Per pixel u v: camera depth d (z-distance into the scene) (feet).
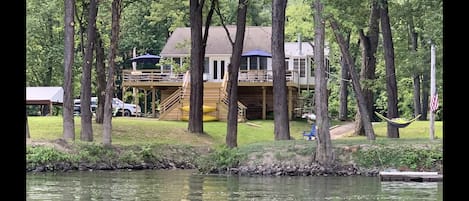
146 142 128.57
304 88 211.20
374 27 127.44
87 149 113.09
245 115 183.42
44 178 92.68
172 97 175.83
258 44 209.87
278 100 121.08
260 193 72.33
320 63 97.71
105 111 118.83
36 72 214.69
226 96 175.83
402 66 130.93
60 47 210.38
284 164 98.73
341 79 173.78
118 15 120.57
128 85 190.80
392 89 120.57
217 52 203.92
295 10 165.48
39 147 107.55
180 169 118.01
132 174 102.53
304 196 69.31
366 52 134.82
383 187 79.51
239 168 101.14
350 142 102.94
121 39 229.25
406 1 119.96
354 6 99.19
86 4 144.25
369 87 125.18
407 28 155.33
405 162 95.96
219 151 104.73
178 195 70.13
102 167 112.78
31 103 193.77
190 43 159.22
